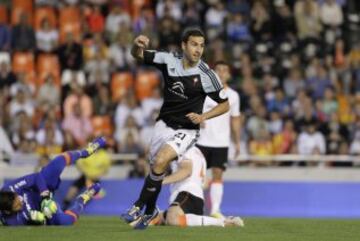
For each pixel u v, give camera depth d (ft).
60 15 272.72
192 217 122.62
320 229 121.70
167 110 112.98
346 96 250.16
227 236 106.93
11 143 226.79
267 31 272.72
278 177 217.97
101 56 256.32
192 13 271.28
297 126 232.53
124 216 109.29
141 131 231.30
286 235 110.63
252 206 202.08
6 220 120.16
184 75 111.86
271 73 258.78
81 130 230.27
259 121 232.12
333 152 227.40
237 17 270.87
